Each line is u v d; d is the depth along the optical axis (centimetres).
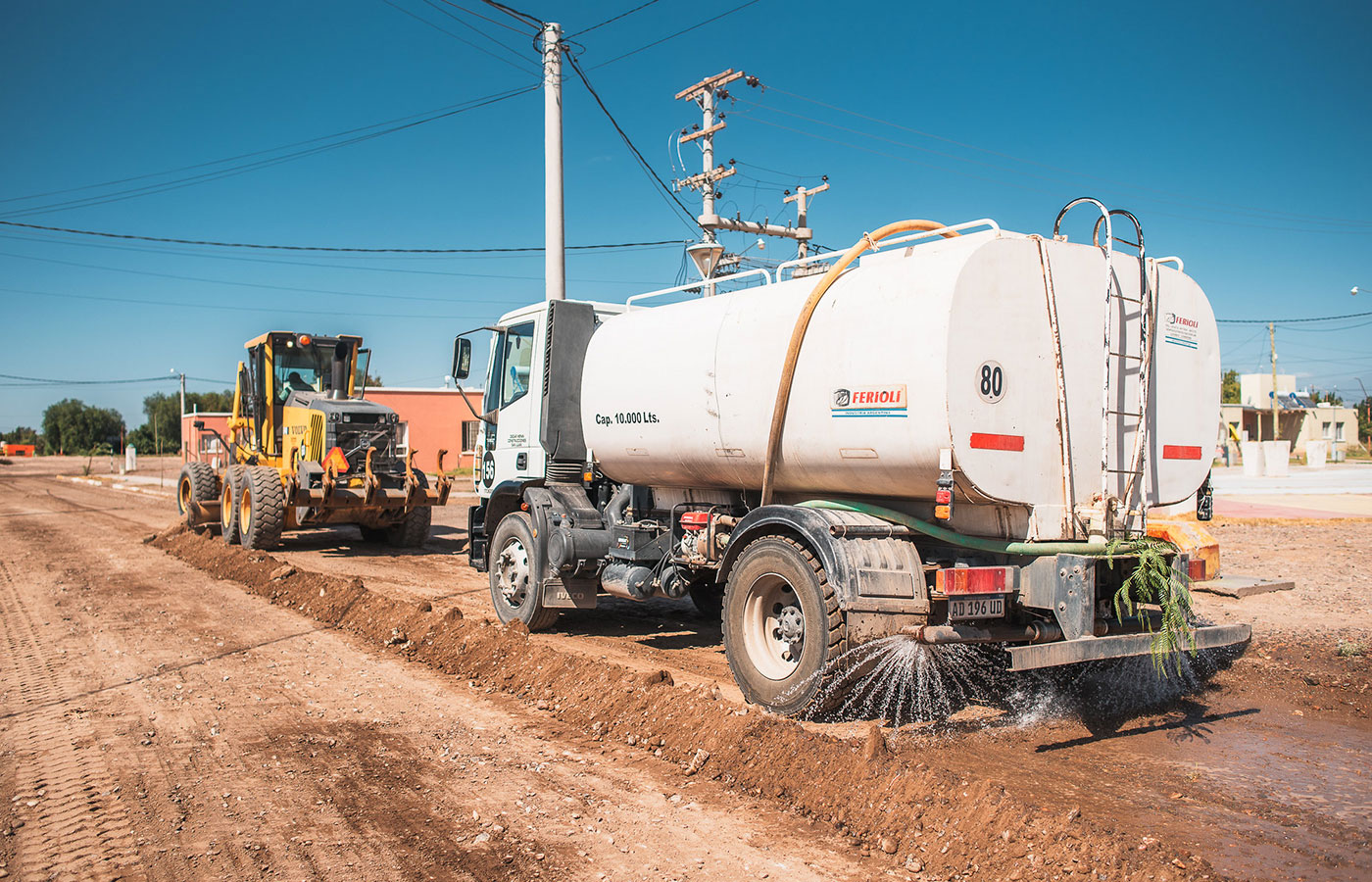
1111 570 570
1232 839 412
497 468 958
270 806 454
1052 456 555
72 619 912
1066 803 454
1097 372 578
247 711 610
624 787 483
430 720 596
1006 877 372
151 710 611
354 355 1625
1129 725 592
